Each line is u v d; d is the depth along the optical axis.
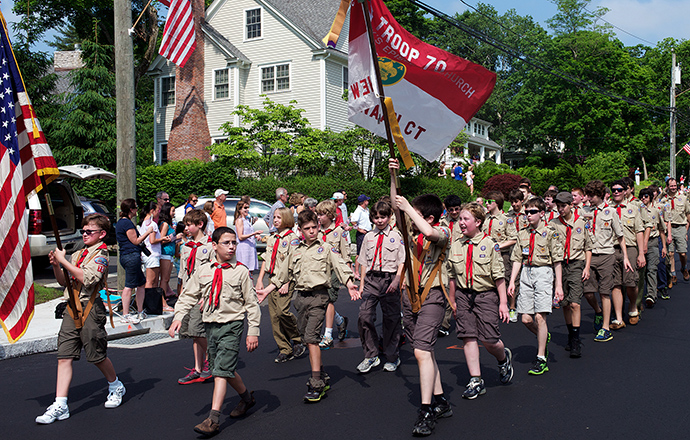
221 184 23.11
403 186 25.03
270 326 8.97
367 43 5.25
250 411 5.16
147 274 8.94
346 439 4.51
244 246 10.27
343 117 27.92
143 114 39.50
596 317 8.18
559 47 51.91
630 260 8.73
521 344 7.53
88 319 5.08
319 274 5.57
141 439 4.56
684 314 9.30
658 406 5.17
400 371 6.44
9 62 5.32
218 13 29.25
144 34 39.50
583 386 5.77
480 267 5.29
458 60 5.82
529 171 34.31
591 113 49.50
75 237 13.05
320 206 7.62
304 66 26.92
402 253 6.42
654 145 55.44
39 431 4.73
